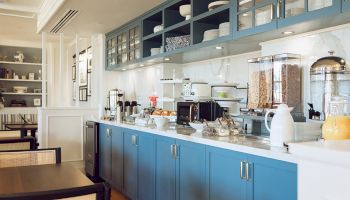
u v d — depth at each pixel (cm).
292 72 244
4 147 274
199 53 344
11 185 151
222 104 331
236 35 262
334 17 196
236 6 262
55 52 782
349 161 79
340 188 81
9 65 757
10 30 624
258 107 256
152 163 304
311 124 196
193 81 394
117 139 388
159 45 430
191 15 323
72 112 541
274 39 266
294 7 218
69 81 770
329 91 215
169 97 434
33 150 207
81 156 549
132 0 361
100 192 111
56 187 148
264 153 180
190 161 249
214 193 223
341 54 221
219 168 219
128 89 549
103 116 503
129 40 462
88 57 643
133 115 423
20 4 478
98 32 540
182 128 311
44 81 551
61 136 532
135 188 338
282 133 189
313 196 89
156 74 455
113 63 524
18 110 748
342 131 150
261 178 185
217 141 218
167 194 280
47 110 521
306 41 245
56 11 407
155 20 423
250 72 274
